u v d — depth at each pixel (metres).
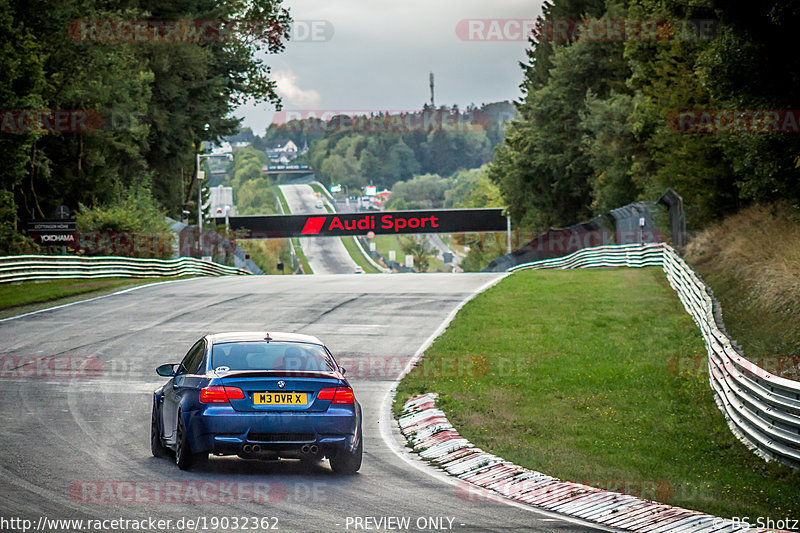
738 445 20.69
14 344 37.81
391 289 61.78
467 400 26.36
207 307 51.69
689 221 66.25
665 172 69.62
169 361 33.72
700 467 18.52
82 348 36.72
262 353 17.66
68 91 88.62
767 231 43.38
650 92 74.19
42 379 29.66
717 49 34.66
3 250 73.56
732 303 36.00
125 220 86.06
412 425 23.70
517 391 27.62
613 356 33.03
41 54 79.38
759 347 27.53
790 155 35.28
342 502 14.82
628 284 57.75
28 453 18.53
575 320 42.56
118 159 106.25
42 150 91.56
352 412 17.06
